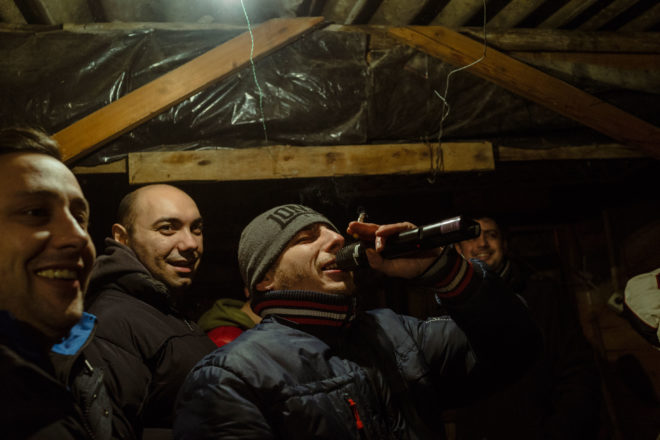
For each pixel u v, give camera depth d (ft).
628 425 10.93
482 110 8.60
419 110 8.45
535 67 8.82
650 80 8.92
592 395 6.52
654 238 11.21
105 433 3.23
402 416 3.71
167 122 7.90
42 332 2.63
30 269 2.55
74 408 2.34
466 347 4.31
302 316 3.89
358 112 8.31
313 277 4.09
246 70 8.21
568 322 7.16
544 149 8.71
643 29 9.24
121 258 5.26
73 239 2.64
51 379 2.26
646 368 10.90
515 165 9.52
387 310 4.59
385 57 8.52
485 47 8.11
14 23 7.91
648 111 8.79
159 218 5.75
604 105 8.68
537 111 8.70
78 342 3.29
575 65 8.91
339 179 9.16
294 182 9.35
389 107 8.39
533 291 7.48
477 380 4.32
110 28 8.08
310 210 4.51
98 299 4.96
